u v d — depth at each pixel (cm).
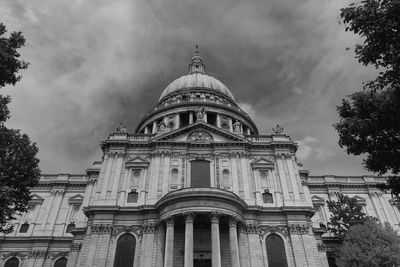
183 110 6738
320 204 6141
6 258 5484
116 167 4841
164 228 4134
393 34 1588
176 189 4300
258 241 4203
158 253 3978
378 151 1848
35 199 6078
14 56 2448
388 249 3941
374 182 6431
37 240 5584
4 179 2448
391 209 6178
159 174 4753
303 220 4369
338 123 1947
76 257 4684
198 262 4081
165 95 8269
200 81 8425
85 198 5659
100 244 4116
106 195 4550
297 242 4212
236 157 4972
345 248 4228
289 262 4100
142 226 4275
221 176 4778
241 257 4028
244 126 7000
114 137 5219
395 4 1521
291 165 4950
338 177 6638
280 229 4350
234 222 4006
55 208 6003
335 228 5128
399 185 1917
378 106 1789
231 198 4062
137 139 5278
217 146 5078
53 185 6284
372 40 1623
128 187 4675
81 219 5525
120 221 4322
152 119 6956
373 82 1775
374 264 3922
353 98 1888
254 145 5144
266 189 4725
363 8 1616
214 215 3903
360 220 4794
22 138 2609
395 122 1730
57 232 5744
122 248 4144
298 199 4612
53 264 5462
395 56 1586
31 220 5872
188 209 3916
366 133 1808
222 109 6888
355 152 1923
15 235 5684
